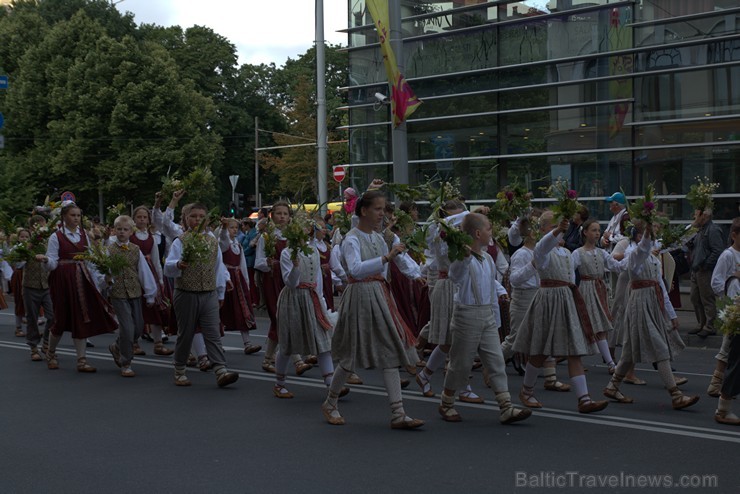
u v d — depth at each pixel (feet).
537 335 25.89
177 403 27.89
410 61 71.00
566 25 62.54
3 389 30.89
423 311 34.45
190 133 145.28
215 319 30.76
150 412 26.50
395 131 49.57
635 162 59.72
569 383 31.32
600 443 21.86
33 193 135.13
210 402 27.99
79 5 157.79
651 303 27.07
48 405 27.81
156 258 38.42
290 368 35.04
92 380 32.68
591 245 32.63
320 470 19.71
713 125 56.39
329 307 37.99
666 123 58.23
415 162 70.54
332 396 24.66
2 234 47.29
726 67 55.57
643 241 26.68
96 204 149.48
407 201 31.99
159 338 39.86
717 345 41.68
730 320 23.13
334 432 23.52
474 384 31.53
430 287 32.63
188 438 23.00
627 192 60.18
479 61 67.26
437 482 18.65
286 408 26.94
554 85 63.00
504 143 66.08
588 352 25.53
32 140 144.77
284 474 19.44
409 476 19.12
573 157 62.59
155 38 179.93
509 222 33.71
